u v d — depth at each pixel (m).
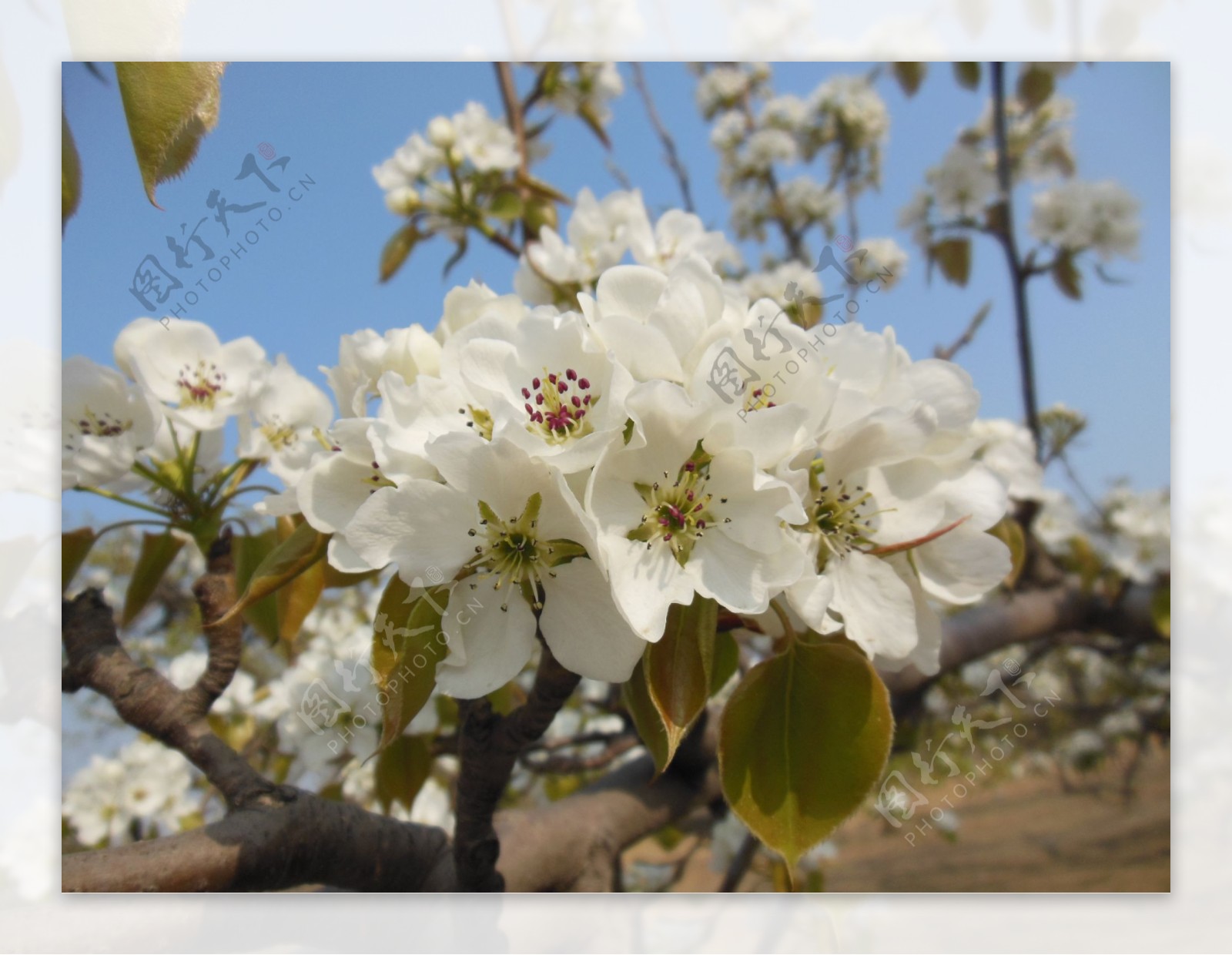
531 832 0.23
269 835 0.17
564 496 0.12
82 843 0.30
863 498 0.14
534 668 0.30
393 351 0.15
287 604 0.19
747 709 0.14
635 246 0.24
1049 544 0.37
